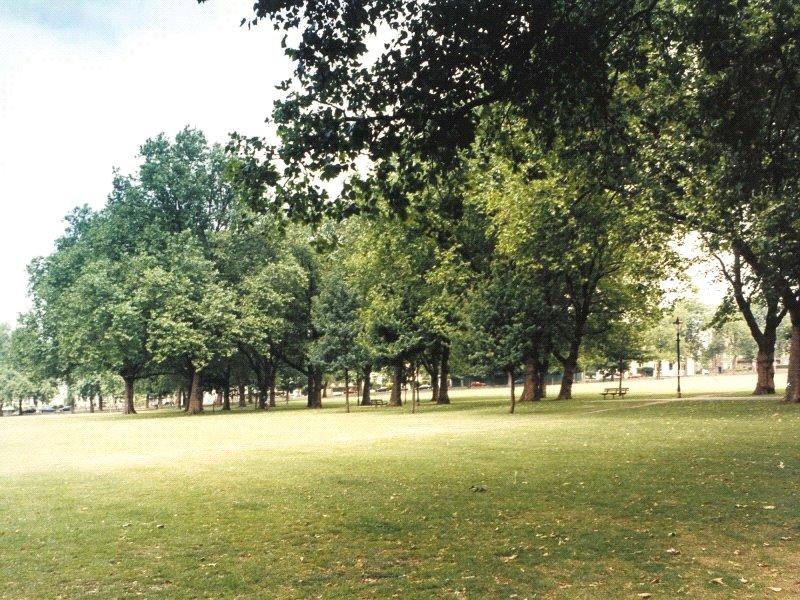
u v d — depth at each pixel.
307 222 13.45
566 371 46.34
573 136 14.50
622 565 7.08
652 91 17.44
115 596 6.48
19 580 7.09
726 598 6.02
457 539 8.38
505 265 36.81
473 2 10.37
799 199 20.36
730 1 11.55
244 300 52.28
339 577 6.94
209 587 6.71
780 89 13.27
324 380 89.94
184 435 28.62
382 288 49.78
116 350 47.50
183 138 55.53
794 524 8.51
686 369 144.00
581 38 11.10
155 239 51.81
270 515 10.16
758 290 31.53
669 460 13.95
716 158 15.77
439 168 12.88
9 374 101.69
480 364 35.69
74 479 14.76
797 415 23.28
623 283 44.75
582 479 12.20
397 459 16.06
